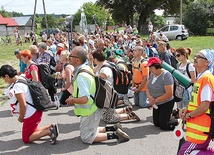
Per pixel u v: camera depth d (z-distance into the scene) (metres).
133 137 5.00
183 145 3.17
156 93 5.21
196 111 2.98
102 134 4.73
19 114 4.62
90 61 6.61
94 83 4.45
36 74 5.70
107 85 4.50
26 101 4.48
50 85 6.63
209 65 3.05
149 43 13.63
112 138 4.76
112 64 5.88
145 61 6.67
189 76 5.50
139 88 6.74
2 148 4.62
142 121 5.88
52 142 4.70
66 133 5.26
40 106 4.53
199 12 42.38
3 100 7.98
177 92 5.20
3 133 5.33
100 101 4.50
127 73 5.89
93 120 4.63
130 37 17.30
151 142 4.79
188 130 3.12
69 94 7.11
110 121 5.69
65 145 4.70
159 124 5.35
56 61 8.96
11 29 68.50
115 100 4.57
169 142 4.79
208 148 3.09
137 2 43.75
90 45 10.58
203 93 2.95
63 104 7.34
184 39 29.31
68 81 6.67
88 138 4.67
